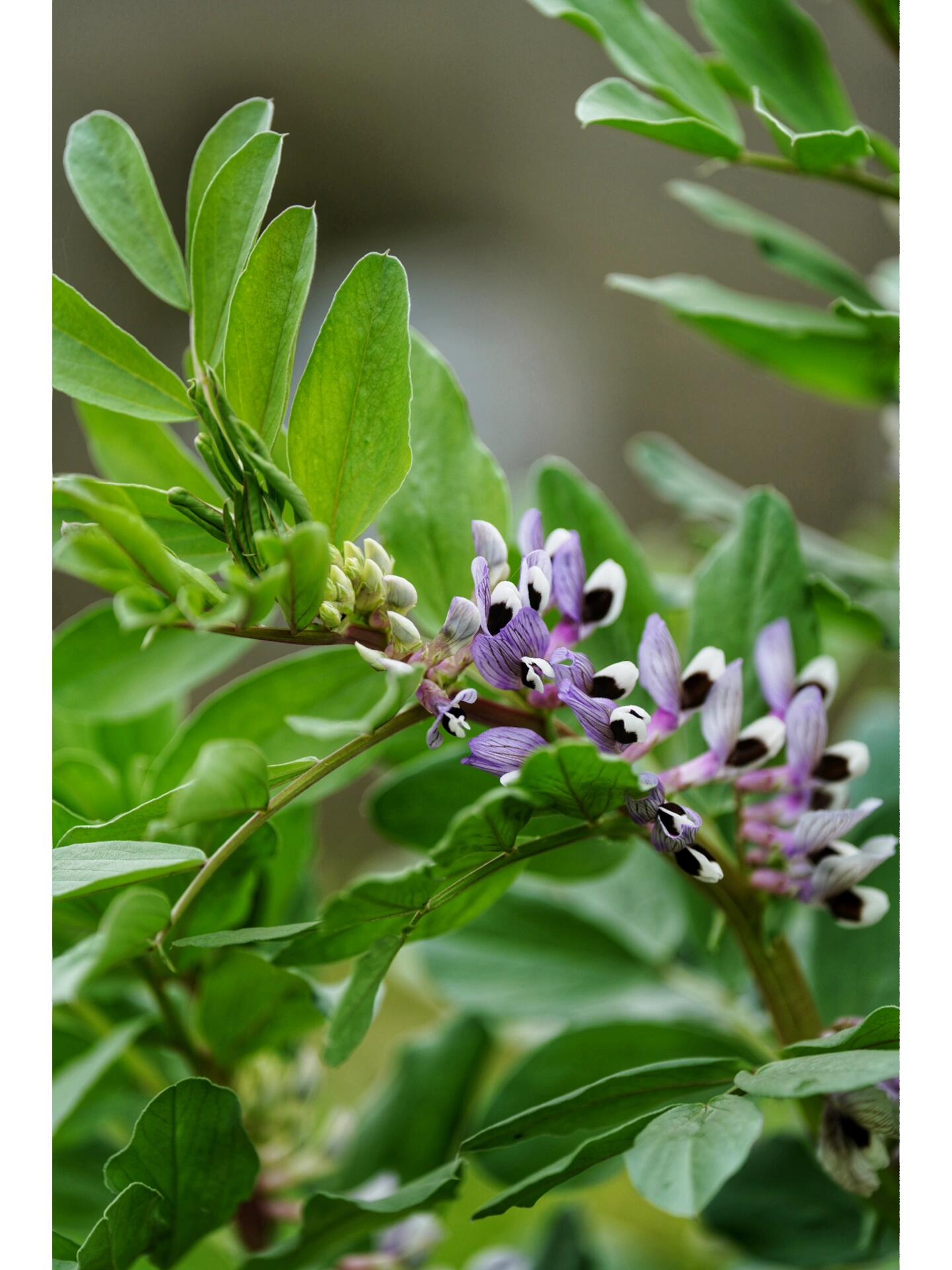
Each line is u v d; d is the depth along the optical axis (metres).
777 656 0.68
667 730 0.65
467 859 0.62
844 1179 0.65
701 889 0.67
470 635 0.61
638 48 0.72
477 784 0.71
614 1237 0.91
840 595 0.72
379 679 0.69
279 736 0.70
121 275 1.14
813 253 0.80
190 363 0.65
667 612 0.75
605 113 0.68
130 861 0.61
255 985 0.70
